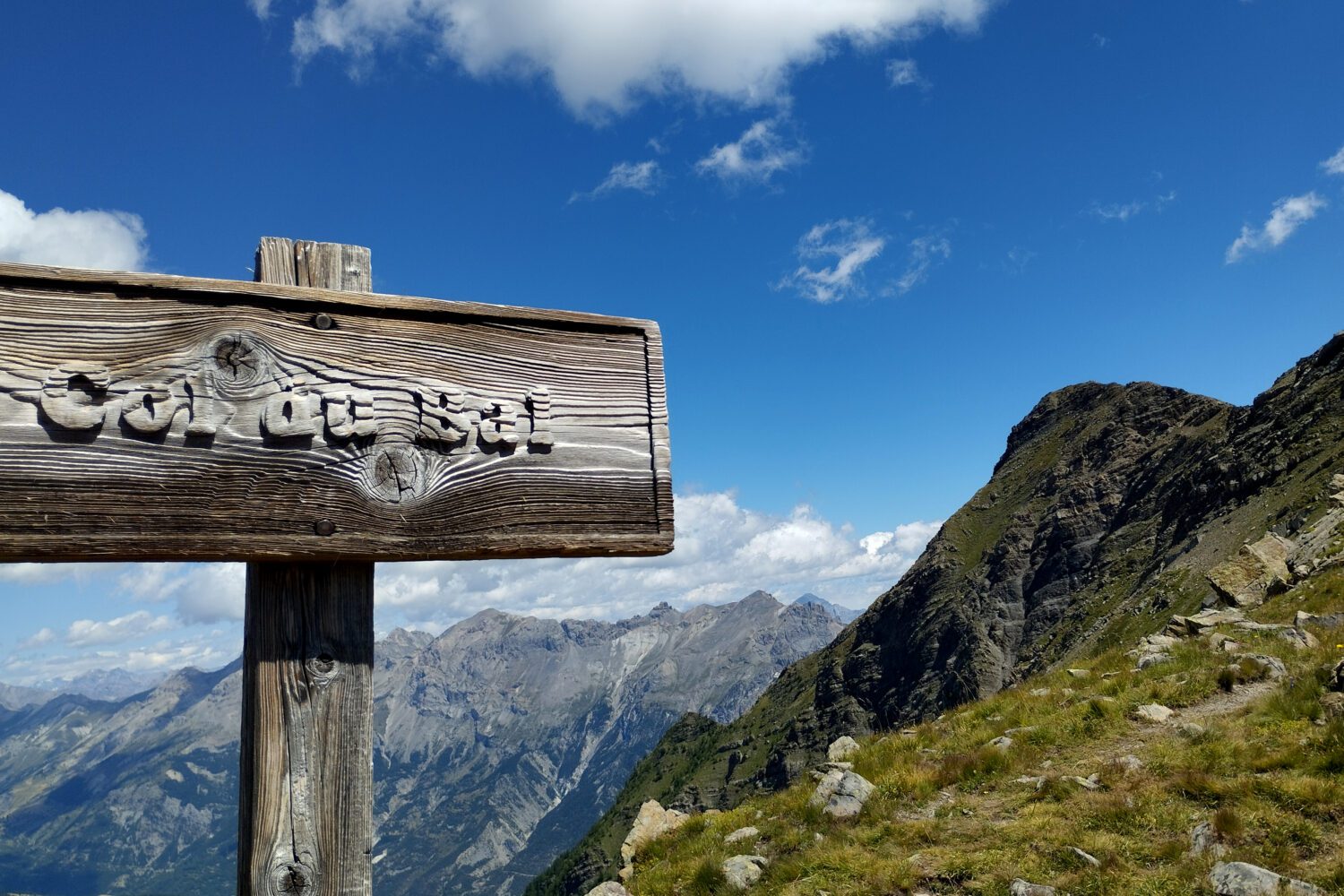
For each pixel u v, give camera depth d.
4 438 2.93
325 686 3.28
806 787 17.98
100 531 2.99
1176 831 12.13
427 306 3.67
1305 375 155.62
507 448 3.77
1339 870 10.08
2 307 3.01
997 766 16.28
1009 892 11.31
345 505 3.37
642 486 4.04
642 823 19.23
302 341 3.44
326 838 3.13
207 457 3.20
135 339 3.17
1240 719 15.98
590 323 4.05
